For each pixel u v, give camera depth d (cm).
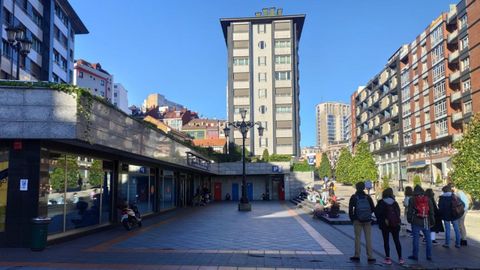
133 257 970
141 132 1642
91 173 1484
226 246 1141
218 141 7656
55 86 1109
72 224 1336
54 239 1171
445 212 1102
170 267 858
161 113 11262
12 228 1098
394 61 8431
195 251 1055
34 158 1123
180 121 10688
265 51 7900
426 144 6975
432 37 6644
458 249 1082
